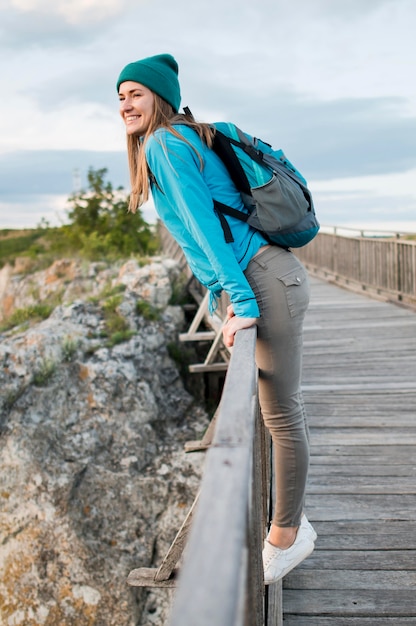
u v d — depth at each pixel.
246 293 2.04
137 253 17.47
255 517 1.71
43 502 7.60
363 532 3.10
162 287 11.34
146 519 7.77
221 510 0.91
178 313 11.23
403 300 10.99
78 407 8.70
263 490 2.67
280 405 2.29
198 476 8.26
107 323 10.20
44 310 11.50
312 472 3.88
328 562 2.84
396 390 5.66
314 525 3.19
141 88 2.16
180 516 7.80
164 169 2.04
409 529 3.11
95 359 9.25
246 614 0.99
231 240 2.09
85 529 7.50
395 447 4.24
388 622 2.43
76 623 6.88
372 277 12.48
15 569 7.16
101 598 6.98
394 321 9.36
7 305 15.33
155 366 9.77
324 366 6.79
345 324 9.30
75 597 6.98
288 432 2.33
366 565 2.81
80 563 7.15
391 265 11.45
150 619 6.93
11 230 31.41
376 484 3.66
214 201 2.13
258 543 1.86
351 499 3.47
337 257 14.94
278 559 2.40
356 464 3.97
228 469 1.05
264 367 2.24
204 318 10.87
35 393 8.62
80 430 8.48
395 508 3.34
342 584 2.67
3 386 8.62
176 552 2.42
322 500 3.47
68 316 10.23
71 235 17.72
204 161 2.10
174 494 8.02
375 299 11.94
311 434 4.57
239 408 1.31
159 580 2.58
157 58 2.22
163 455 8.55
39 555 7.20
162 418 9.13
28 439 8.12
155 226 20.22
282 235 2.13
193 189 2.02
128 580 2.63
